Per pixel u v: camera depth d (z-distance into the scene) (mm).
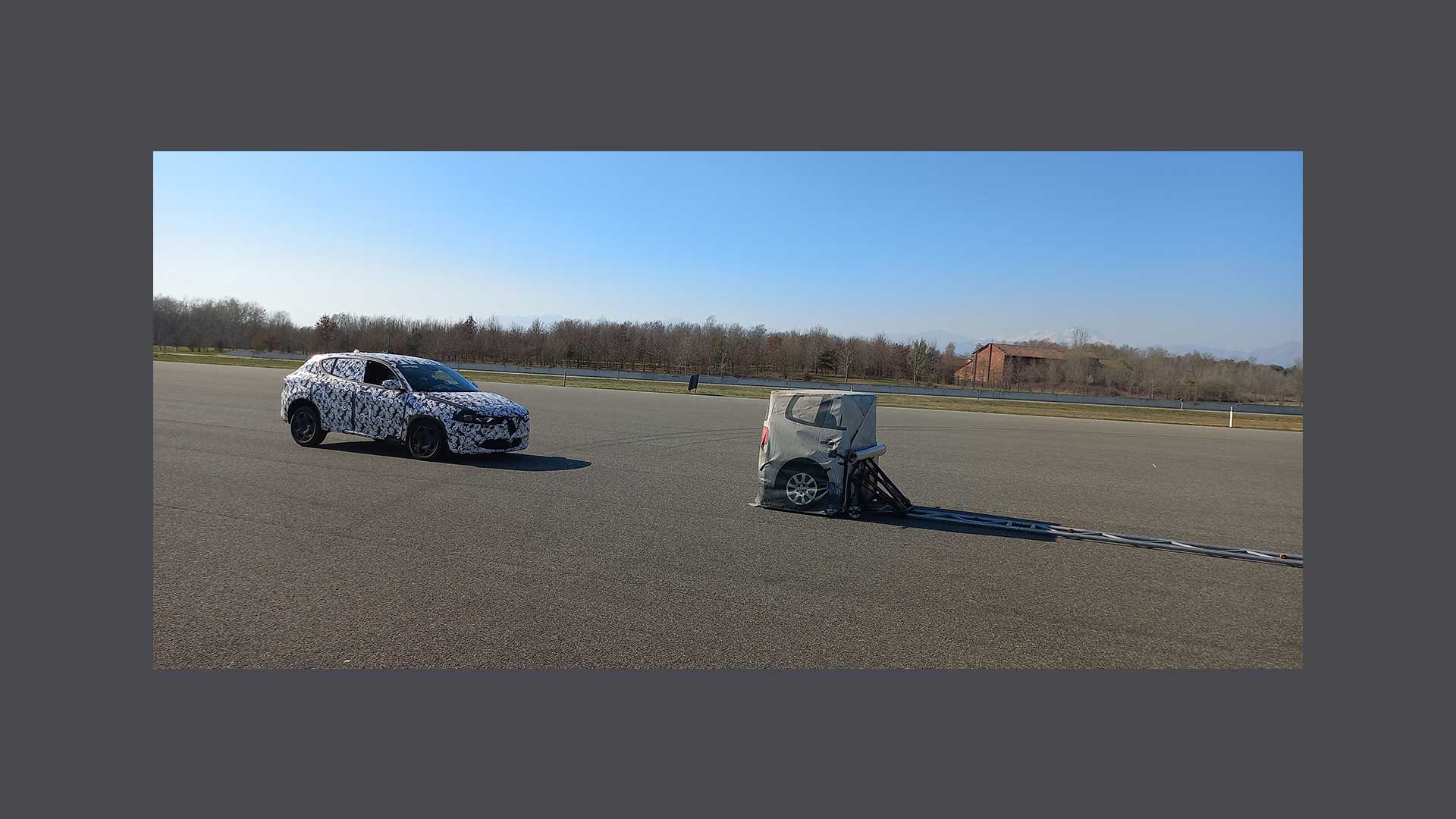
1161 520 9977
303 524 7727
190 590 5691
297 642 4832
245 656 4641
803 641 5113
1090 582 6762
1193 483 13672
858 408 9320
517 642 4910
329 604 5453
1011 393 50969
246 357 63125
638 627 5219
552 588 5965
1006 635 5363
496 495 9562
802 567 6836
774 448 9406
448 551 6891
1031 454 17375
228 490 9297
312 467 11047
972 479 13117
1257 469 16188
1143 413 40844
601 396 33375
